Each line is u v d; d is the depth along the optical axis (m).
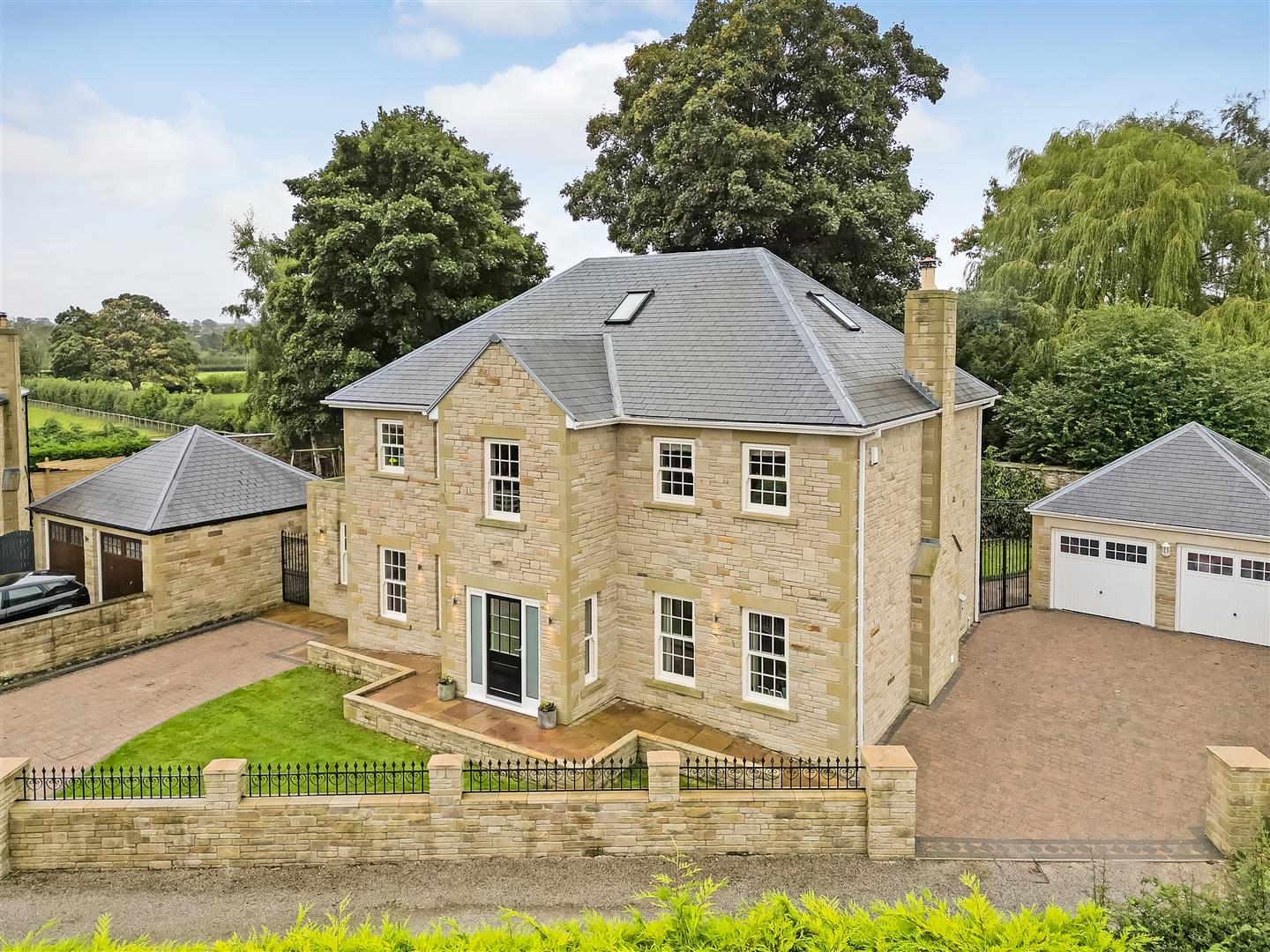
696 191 35.44
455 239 35.50
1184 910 8.94
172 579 24.70
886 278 39.53
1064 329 39.72
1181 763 17.12
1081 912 7.90
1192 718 19.28
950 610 21.72
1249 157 47.47
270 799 14.07
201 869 14.05
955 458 22.56
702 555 17.95
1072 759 17.36
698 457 17.80
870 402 17.30
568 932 8.16
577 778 15.63
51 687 21.16
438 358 23.12
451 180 36.44
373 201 35.50
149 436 57.31
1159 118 48.50
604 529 18.70
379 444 22.95
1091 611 27.08
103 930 8.86
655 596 18.77
